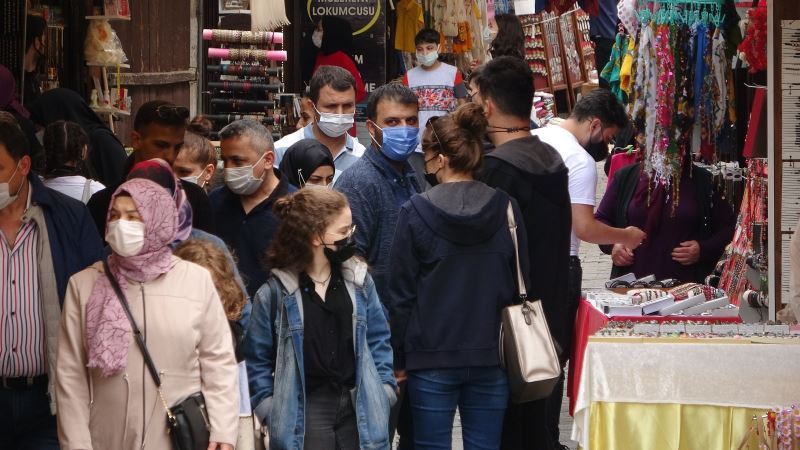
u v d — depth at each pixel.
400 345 18.11
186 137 20.25
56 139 21.19
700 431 18.31
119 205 14.56
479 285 17.95
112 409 14.63
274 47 31.91
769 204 22.27
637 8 24.53
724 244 25.05
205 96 38.44
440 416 18.03
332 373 16.64
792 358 18.12
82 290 14.83
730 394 18.20
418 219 17.95
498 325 18.09
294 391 16.48
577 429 18.55
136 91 36.50
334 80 23.27
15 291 16.56
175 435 14.59
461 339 17.88
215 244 16.27
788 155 22.11
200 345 15.05
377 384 16.84
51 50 31.53
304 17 41.22
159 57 37.16
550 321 19.22
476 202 17.94
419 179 22.97
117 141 26.86
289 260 16.77
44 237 16.73
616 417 18.31
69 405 14.69
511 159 18.94
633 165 25.61
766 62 23.52
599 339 18.39
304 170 20.42
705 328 19.20
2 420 16.67
